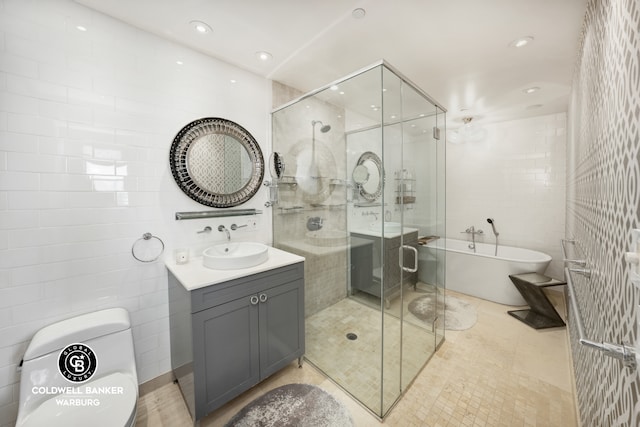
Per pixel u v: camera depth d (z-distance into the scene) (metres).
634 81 0.64
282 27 1.64
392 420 1.50
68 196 1.42
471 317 2.70
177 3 1.43
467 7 1.45
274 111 2.31
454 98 2.76
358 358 1.93
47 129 1.35
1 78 1.24
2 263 1.26
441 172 2.38
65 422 1.09
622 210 0.72
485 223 3.84
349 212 2.12
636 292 0.60
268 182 2.30
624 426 0.69
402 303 1.92
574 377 1.73
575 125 2.03
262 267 1.67
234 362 1.54
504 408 1.57
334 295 2.21
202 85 1.92
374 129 1.81
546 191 3.37
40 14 1.33
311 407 1.59
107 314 1.48
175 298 1.63
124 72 1.58
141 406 1.60
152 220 1.71
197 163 1.89
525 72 2.18
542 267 2.83
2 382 1.26
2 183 1.25
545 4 1.42
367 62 2.04
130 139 1.61
